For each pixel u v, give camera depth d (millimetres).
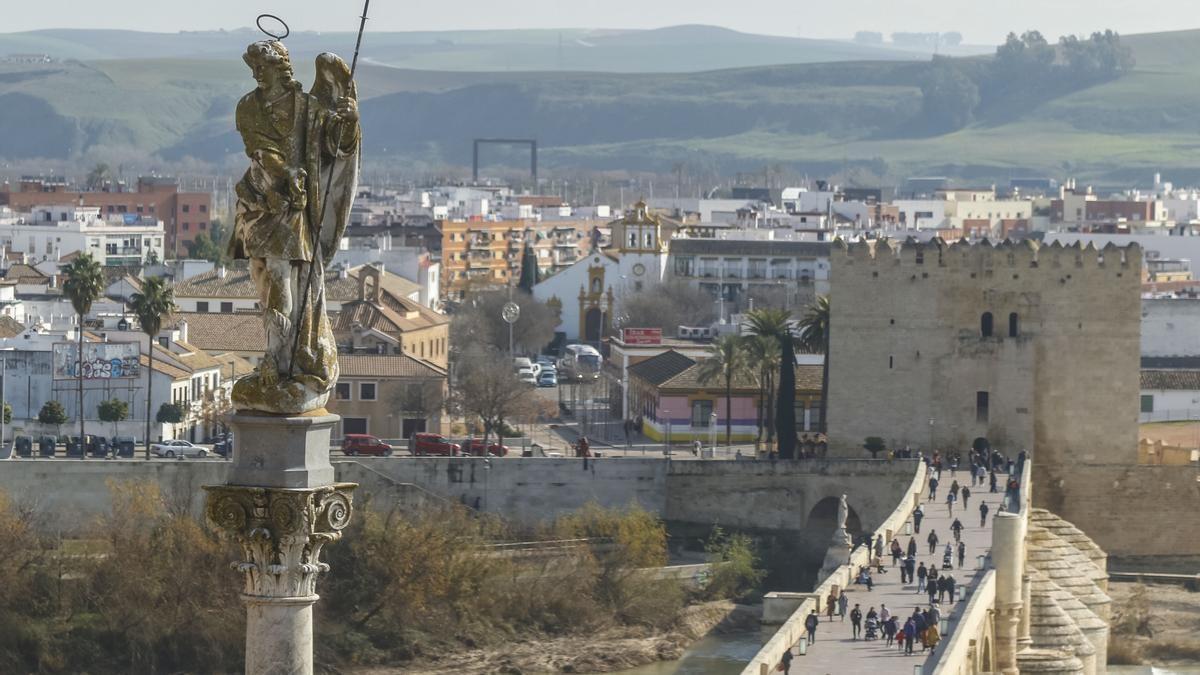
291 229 42250
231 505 42750
